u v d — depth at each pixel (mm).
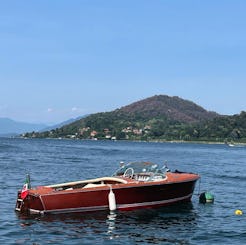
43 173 41312
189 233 18578
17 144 137625
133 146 158500
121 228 18969
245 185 35688
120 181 22234
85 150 105375
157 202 22828
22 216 20359
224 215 22422
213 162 69562
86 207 20797
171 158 78062
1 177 35906
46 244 16422
